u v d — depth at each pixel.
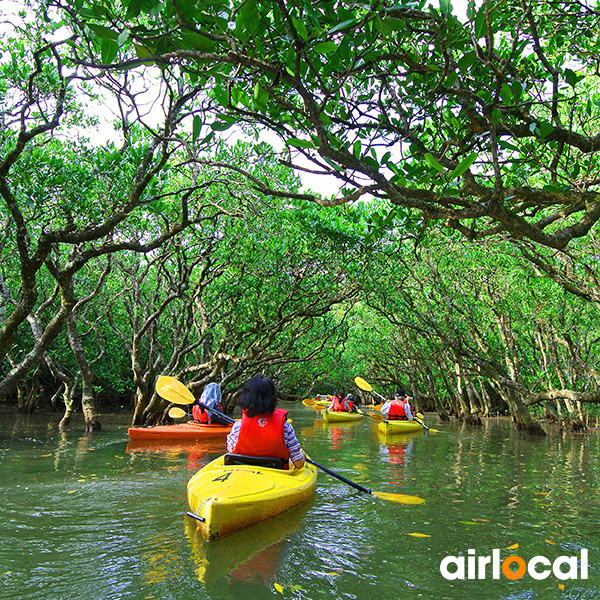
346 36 3.06
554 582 3.59
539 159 4.39
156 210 8.54
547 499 6.25
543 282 14.43
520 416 15.64
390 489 6.61
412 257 14.80
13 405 19.89
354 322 25.03
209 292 14.65
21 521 4.67
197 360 17.78
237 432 5.43
